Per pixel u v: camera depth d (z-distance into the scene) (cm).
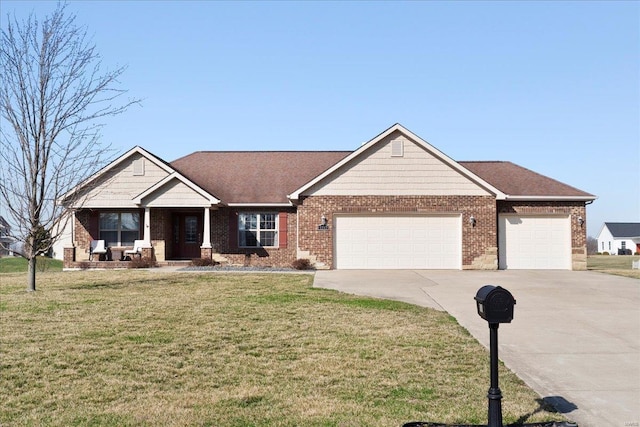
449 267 2283
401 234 2292
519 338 995
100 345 920
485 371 791
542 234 2341
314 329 1055
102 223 2556
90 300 1385
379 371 788
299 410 628
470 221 2270
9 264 3231
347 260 2292
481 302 551
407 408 635
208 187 2553
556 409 641
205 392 696
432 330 1052
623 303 1371
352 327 1073
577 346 939
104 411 625
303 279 1883
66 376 759
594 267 2784
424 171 2289
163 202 2362
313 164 2750
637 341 975
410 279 1891
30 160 1555
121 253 2481
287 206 2467
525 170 2592
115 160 2459
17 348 898
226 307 1282
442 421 594
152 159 2452
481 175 2527
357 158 2302
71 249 2459
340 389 707
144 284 1730
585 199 2330
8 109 1522
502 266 2330
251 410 628
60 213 1614
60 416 609
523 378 763
